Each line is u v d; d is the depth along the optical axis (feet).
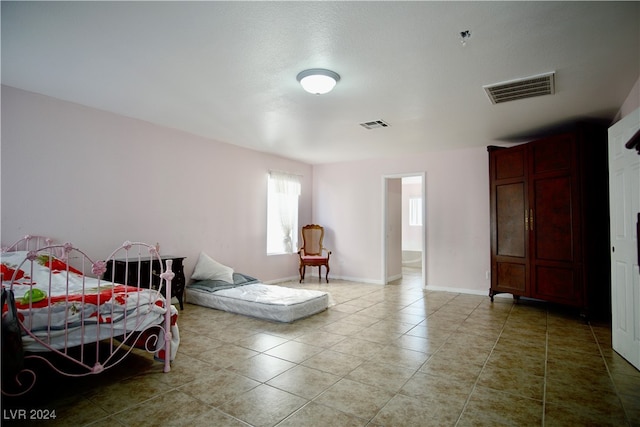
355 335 11.06
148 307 8.22
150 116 13.07
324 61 8.50
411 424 6.13
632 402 6.88
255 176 18.79
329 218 22.62
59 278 9.74
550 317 13.29
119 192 12.89
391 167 20.38
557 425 6.10
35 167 10.78
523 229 14.74
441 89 10.20
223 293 14.23
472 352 9.63
